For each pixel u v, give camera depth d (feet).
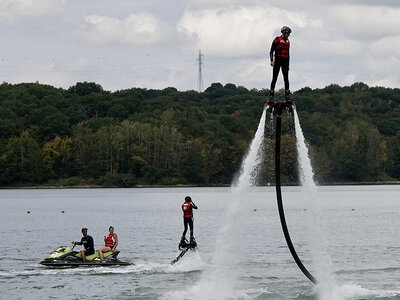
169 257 225.35
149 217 434.71
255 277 184.44
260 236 291.38
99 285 173.37
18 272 192.13
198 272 192.54
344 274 190.49
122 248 252.62
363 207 536.01
